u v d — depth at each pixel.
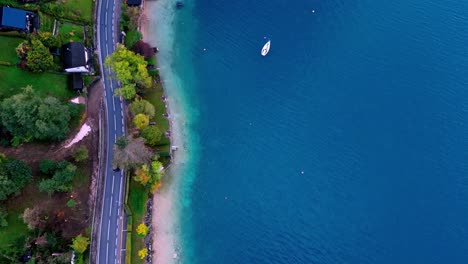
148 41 139.25
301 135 133.25
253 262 118.50
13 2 122.94
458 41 148.50
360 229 122.62
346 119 135.25
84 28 129.88
